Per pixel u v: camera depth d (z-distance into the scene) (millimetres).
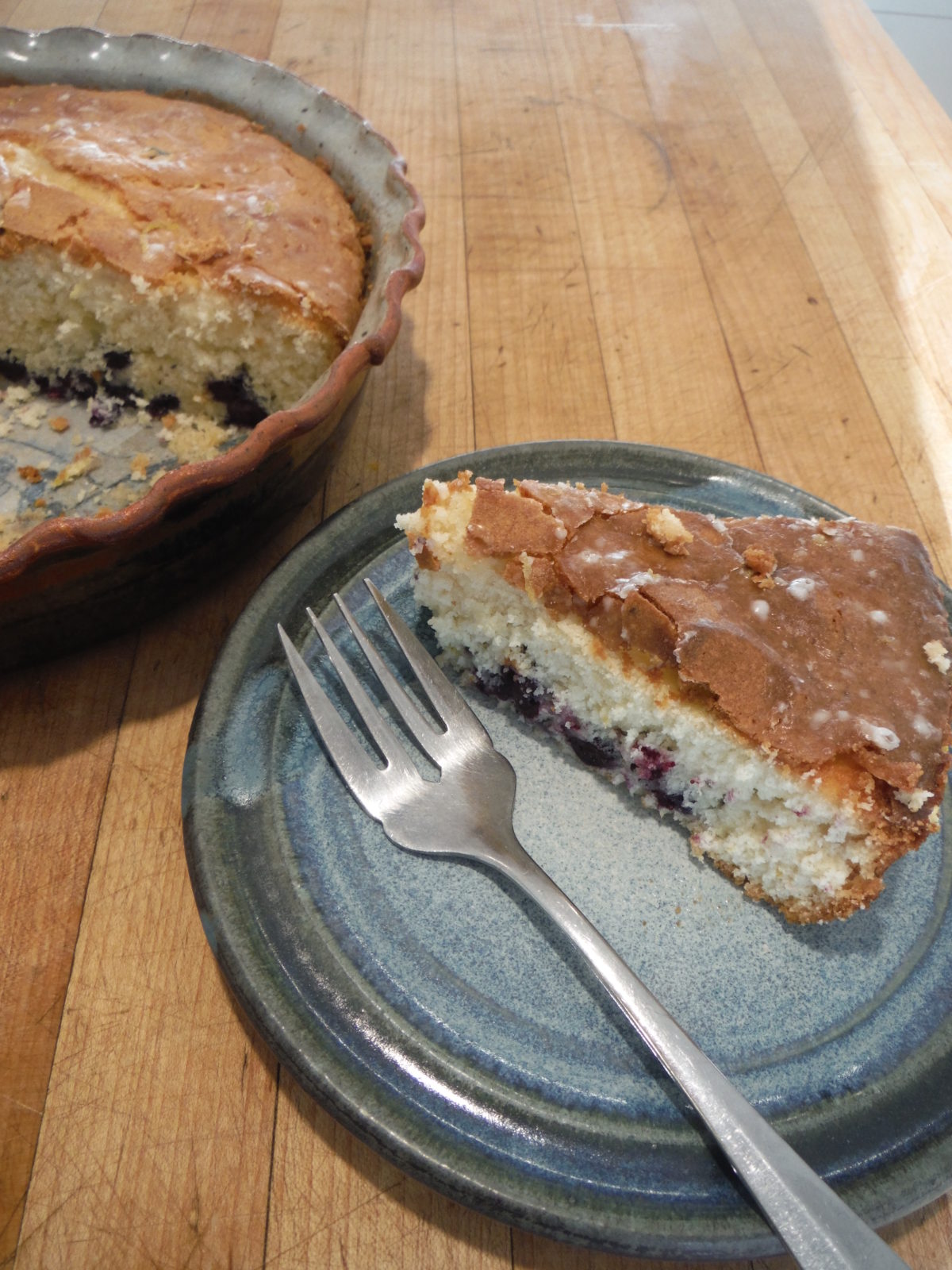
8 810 210
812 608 206
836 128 423
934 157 411
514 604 220
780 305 343
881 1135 168
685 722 200
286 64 425
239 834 195
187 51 329
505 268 349
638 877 203
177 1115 176
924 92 449
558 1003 183
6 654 221
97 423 301
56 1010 186
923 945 194
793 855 196
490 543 213
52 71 332
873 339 332
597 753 218
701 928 196
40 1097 176
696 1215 159
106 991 188
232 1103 178
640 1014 173
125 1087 178
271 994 176
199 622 244
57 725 224
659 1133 168
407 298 336
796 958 192
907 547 221
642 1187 162
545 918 193
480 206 373
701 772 205
